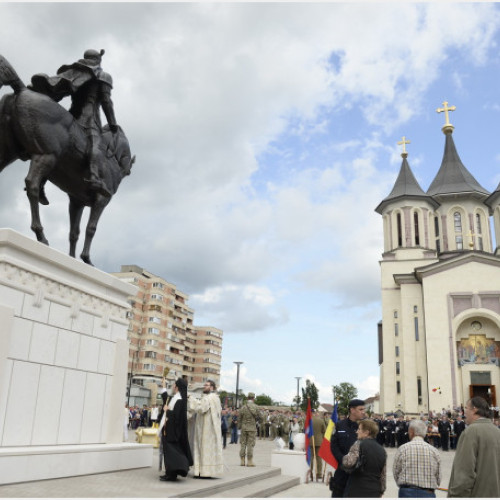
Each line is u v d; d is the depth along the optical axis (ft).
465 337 143.43
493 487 15.66
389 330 155.02
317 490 35.22
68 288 25.05
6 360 21.01
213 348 329.11
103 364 27.14
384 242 172.35
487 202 169.48
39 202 26.17
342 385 212.64
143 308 256.52
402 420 103.65
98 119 28.17
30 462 20.65
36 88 25.40
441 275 146.30
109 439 26.99
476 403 16.90
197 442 28.22
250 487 29.58
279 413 104.83
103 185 27.32
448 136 200.54
